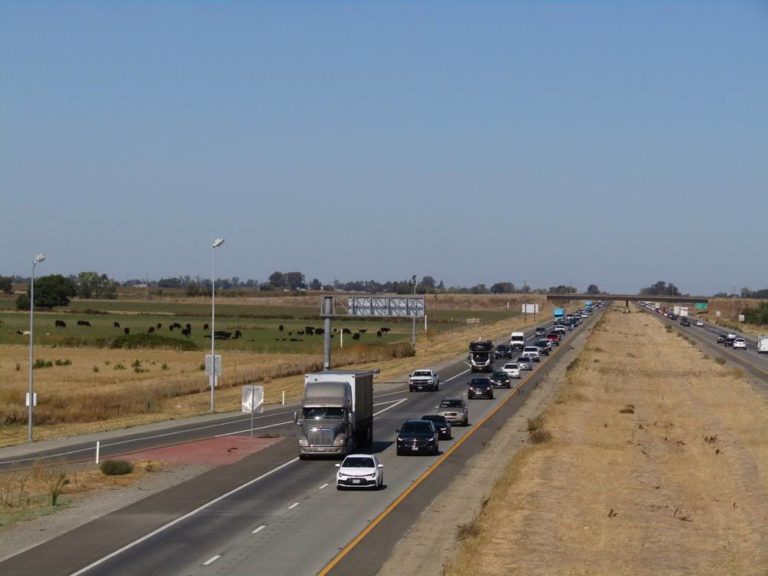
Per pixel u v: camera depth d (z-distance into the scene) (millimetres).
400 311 108562
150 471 46094
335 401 50406
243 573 26125
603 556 28812
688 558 29344
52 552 29172
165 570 26578
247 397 59875
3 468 48125
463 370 111000
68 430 65250
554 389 87875
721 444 55531
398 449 50719
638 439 57875
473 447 53688
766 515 36031
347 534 31156
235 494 39375
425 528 32156
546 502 36594
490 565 27062
